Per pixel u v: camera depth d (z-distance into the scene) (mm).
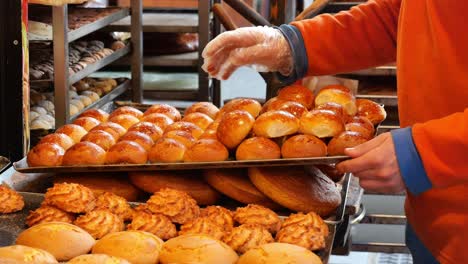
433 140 1407
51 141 1783
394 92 2916
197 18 4172
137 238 1350
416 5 1569
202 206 1749
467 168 1401
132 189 1752
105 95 3445
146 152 1735
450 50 1507
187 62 4062
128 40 3875
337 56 1863
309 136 1664
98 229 1456
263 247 1325
